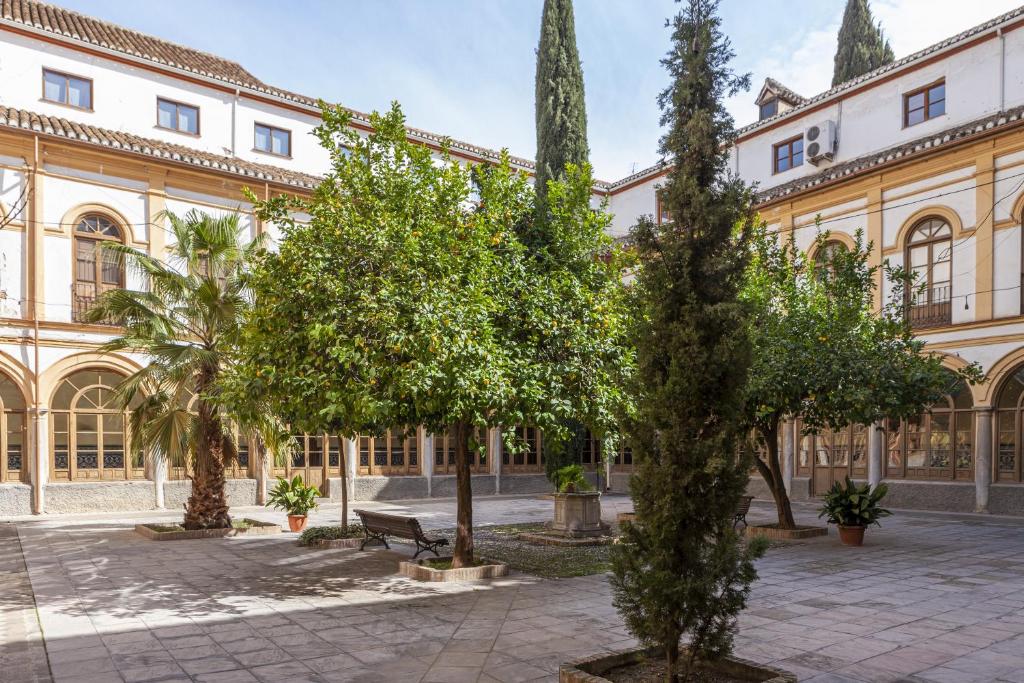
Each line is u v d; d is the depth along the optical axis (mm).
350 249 8422
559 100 23031
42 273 17094
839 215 20016
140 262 13500
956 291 17469
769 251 14148
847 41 30969
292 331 8469
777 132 23469
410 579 9453
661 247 5102
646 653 5418
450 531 14289
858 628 7062
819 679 5598
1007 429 16703
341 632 6883
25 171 17078
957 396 17562
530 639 6629
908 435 18562
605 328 9398
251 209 20359
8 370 16562
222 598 8359
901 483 18375
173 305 14789
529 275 9258
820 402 12148
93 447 17734
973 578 9516
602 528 13695
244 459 19781
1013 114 16172
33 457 16734
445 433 10266
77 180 17781
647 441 4930
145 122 19938
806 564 10555
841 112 21516
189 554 11523
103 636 6785
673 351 4879
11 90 17922
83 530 14422
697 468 4695
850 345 12164
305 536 12602
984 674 5719
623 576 4941
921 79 19594
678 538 4824
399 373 7730
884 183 18953
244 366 9695
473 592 8648
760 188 23859
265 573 9906
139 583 9234
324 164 23062
